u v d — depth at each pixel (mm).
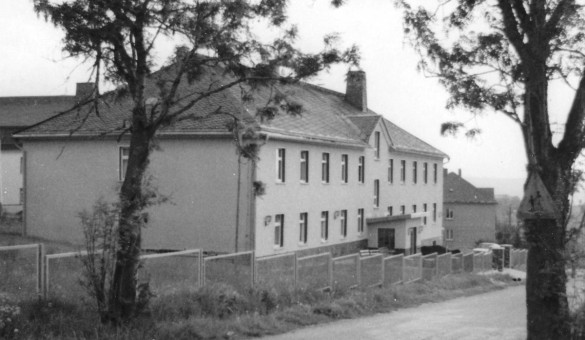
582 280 8594
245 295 15023
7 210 52500
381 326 14500
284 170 33531
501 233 81562
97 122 34000
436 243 56500
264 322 13484
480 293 25531
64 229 34750
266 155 31609
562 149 8773
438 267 28406
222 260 16094
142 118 11531
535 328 8633
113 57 11555
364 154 43094
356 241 41938
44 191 35312
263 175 31328
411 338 12883
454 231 90312
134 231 11094
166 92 12352
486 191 90625
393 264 23188
